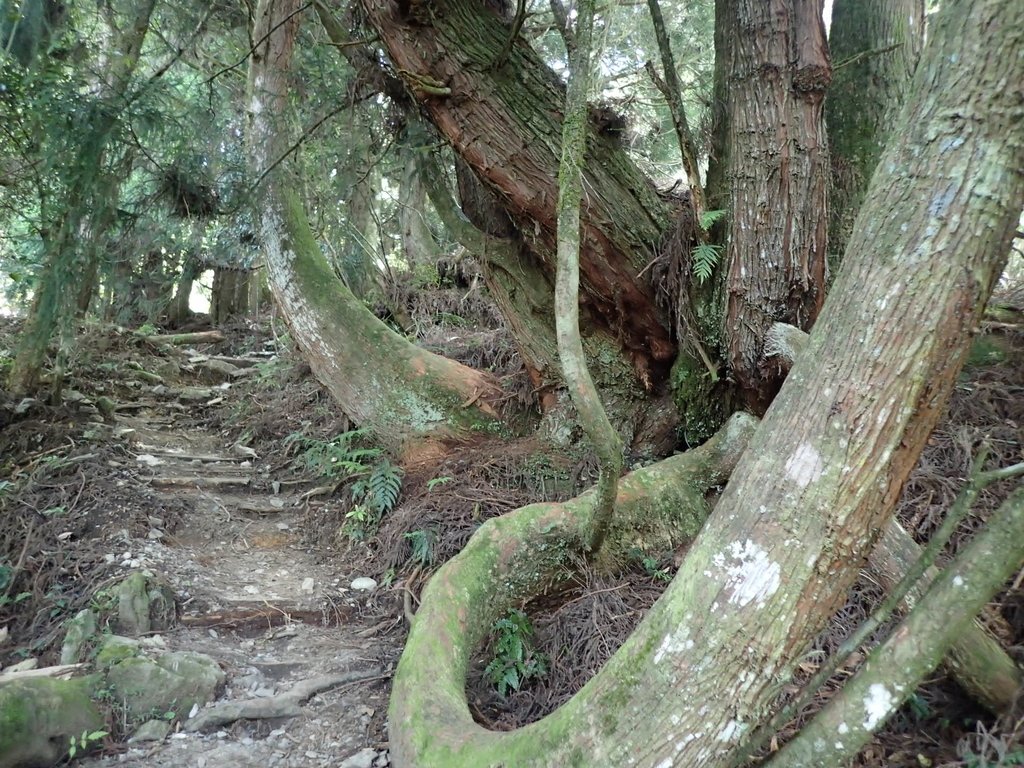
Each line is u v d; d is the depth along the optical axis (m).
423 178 6.05
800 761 2.07
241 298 13.98
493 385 6.31
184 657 3.75
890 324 1.92
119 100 6.18
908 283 1.90
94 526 5.02
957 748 2.68
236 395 9.32
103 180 6.32
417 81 4.46
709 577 2.06
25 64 5.75
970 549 1.97
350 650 4.24
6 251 7.91
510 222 5.65
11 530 4.83
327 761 3.31
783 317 4.43
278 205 6.69
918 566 2.17
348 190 7.84
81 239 6.47
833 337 2.02
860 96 5.15
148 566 4.58
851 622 3.43
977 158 1.85
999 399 4.38
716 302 4.67
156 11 8.25
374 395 6.21
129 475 5.93
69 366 8.07
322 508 6.07
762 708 2.06
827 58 4.16
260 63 6.79
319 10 5.71
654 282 4.94
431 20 4.32
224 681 3.78
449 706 2.89
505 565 3.94
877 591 3.52
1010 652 2.98
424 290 9.90
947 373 1.93
